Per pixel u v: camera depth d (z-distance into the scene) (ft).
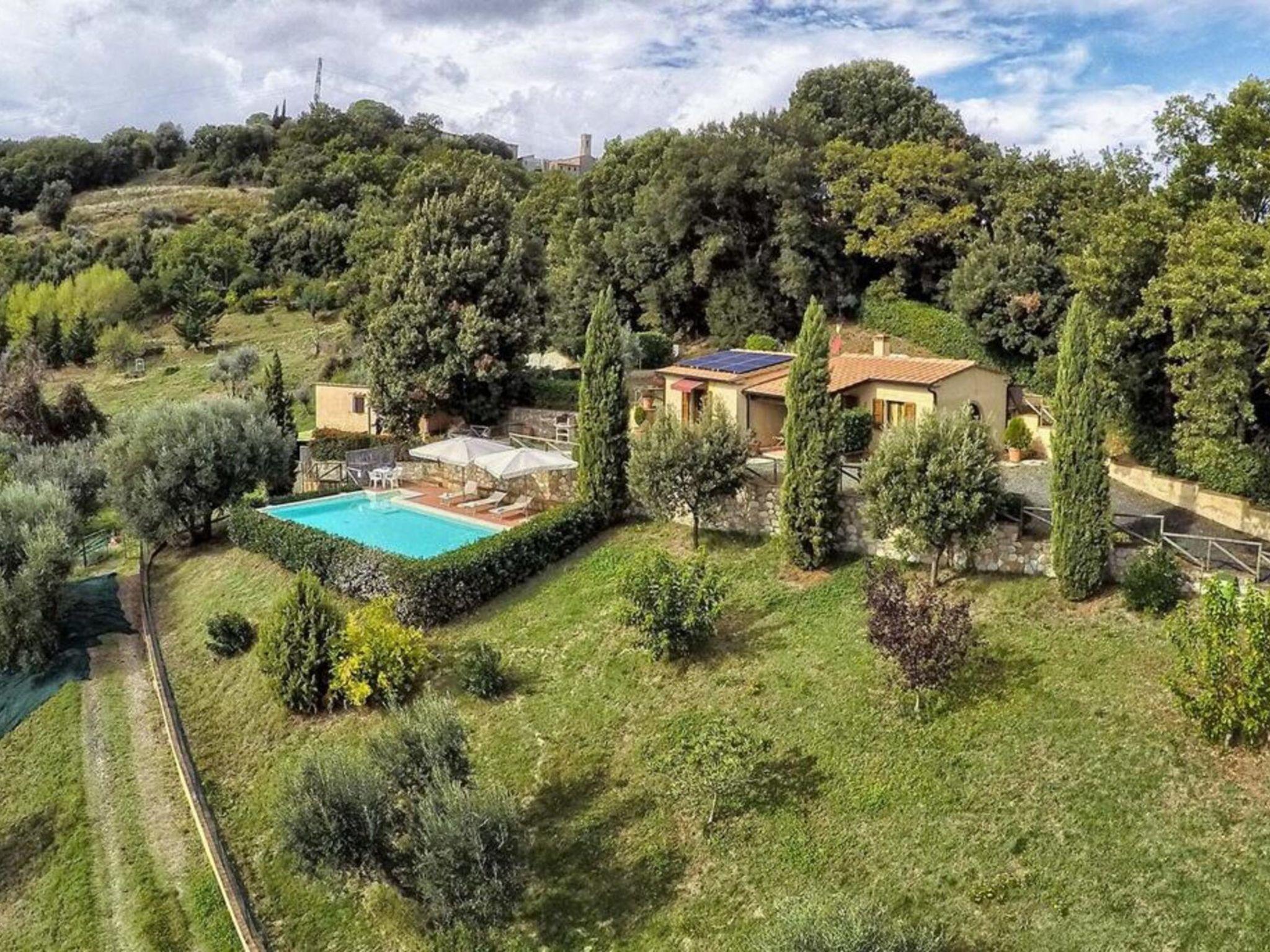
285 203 366.02
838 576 78.79
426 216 148.77
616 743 64.69
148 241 355.56
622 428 96.58
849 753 59.16
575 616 79.92
